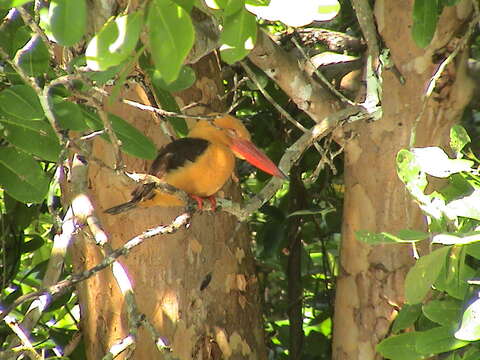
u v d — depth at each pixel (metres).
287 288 12.41
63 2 5.05
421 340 7.03
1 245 11.09
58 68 7.41
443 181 8.76
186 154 7.75
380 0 8.96
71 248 9.48
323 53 10.27
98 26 7.77
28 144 7.38
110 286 9.14
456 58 8.82
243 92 12.58
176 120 8.09
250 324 9.48
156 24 4.96
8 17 8.04
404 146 8.95
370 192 9.12
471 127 10.62
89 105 7.55
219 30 8.29
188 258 9.09
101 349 9.27
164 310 9.01
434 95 8.84
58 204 11.77
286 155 8.50
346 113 8.77
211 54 9.64
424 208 6.82
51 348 10.59
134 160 8.94
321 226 13.15
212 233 9.23
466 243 6.40
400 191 8.98
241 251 9.49
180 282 9.05
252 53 8.88
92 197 9.10
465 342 6.93
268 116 12.27
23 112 6.84
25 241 11.66
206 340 9.16
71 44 5.10
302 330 11.73
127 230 8.98
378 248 9.15
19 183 7.66
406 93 8.90
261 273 13.31
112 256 6.54
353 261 9.34
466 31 8.70
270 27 11.84
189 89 9.37
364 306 9.27
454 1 8.04
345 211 9.42
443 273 7.01
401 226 9.01
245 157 8.19
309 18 5.54
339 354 9.49
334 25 11.77
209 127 8.29
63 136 6.20
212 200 7.84
